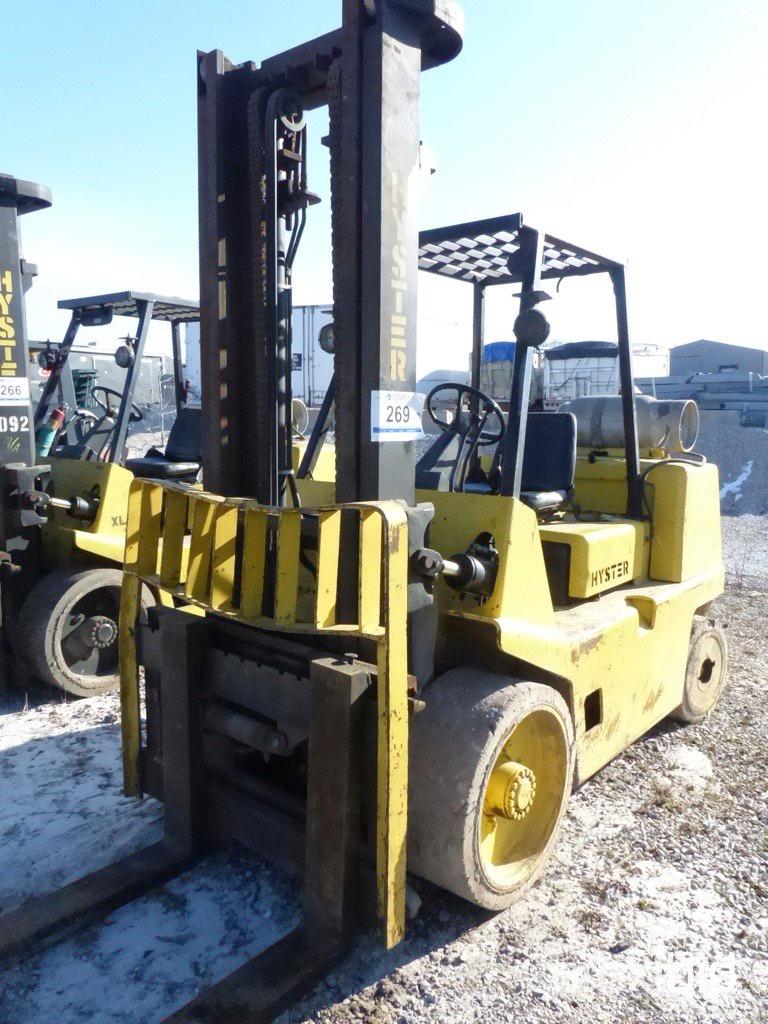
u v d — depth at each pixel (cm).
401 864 223
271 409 268
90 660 466
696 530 402
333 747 226
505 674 275
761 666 532
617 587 373
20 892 267
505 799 247
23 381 448
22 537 452
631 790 347
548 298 278
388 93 227
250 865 277
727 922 259
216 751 276
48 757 370
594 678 300
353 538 249
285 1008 213
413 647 244
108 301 561
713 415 1720
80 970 229
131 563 286
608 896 271
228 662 265
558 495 329
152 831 303
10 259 434
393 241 234
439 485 322
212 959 234
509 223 287
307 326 1616
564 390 1373
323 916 234
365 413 240
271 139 252
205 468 291
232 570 254
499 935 249
